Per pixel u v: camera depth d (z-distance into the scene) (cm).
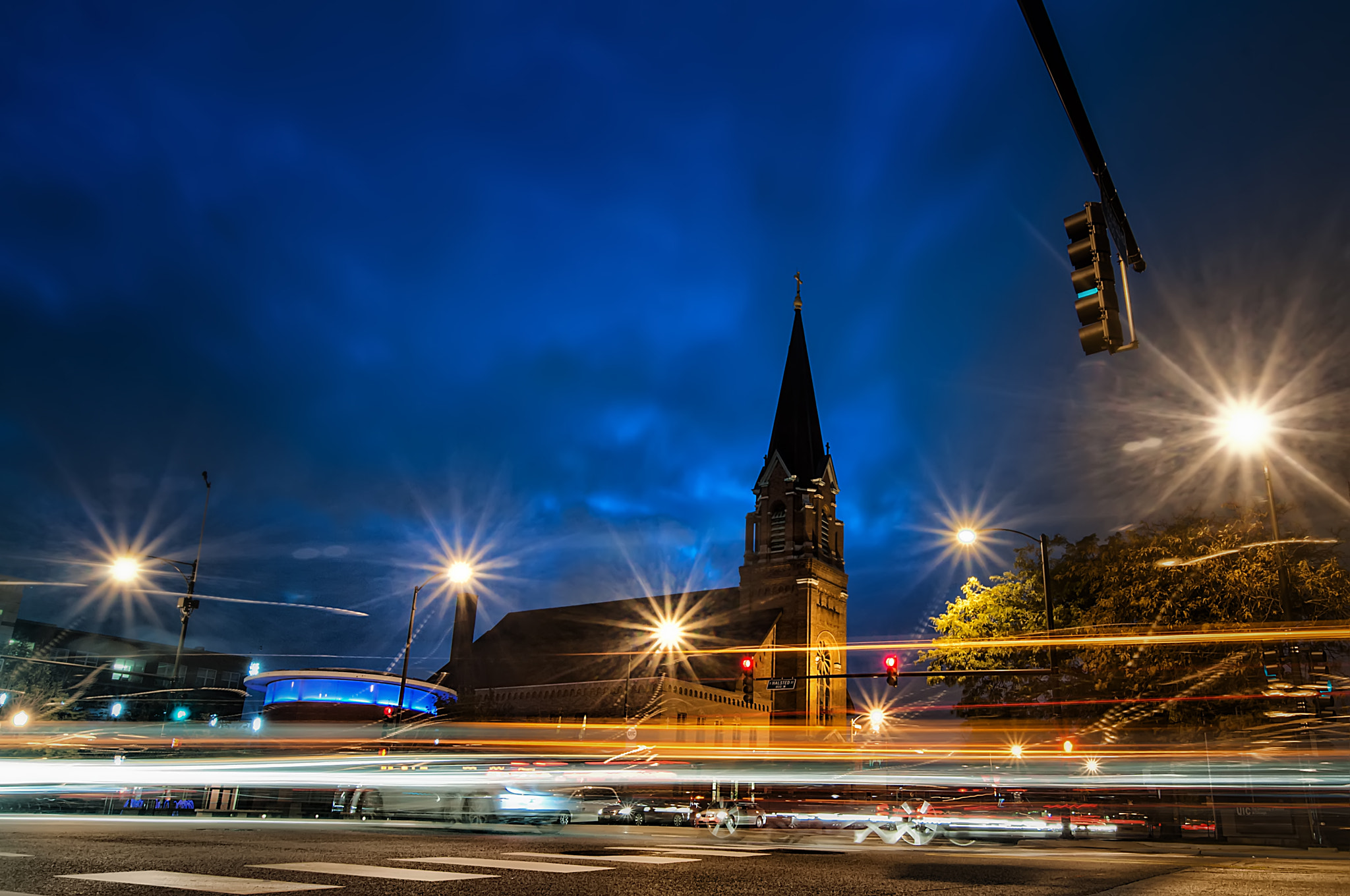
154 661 10156
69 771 3161
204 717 8506
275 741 5419
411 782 3181
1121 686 3338
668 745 7625
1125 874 1120
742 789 7144
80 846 1000
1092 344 1183
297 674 5575
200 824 1759
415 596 4194
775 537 9994
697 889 798
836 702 9562
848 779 7369
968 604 4191
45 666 7844
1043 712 3962
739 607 9844
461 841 1409
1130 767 4319
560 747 7625
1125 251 1271
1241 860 1689
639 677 8081
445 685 10000
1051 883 945
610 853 1230
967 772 6075
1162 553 3183
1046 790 4972
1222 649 3020
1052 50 903
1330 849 2555
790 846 1855
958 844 2495
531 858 1077
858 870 1052
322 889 690
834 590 10031
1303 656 2850
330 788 3438
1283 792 3372
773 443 10275
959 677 4100
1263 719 3139
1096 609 3462
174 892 643
